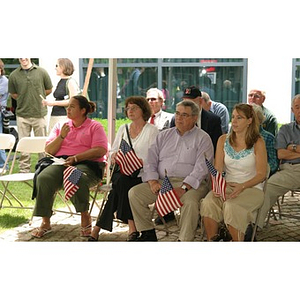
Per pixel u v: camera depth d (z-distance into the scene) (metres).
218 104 7.72
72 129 5.80
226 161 4.97
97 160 5.67
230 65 13.09
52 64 12.40
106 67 13.55
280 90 12.25
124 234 5.63
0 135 6.43
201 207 4.79
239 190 4.73
